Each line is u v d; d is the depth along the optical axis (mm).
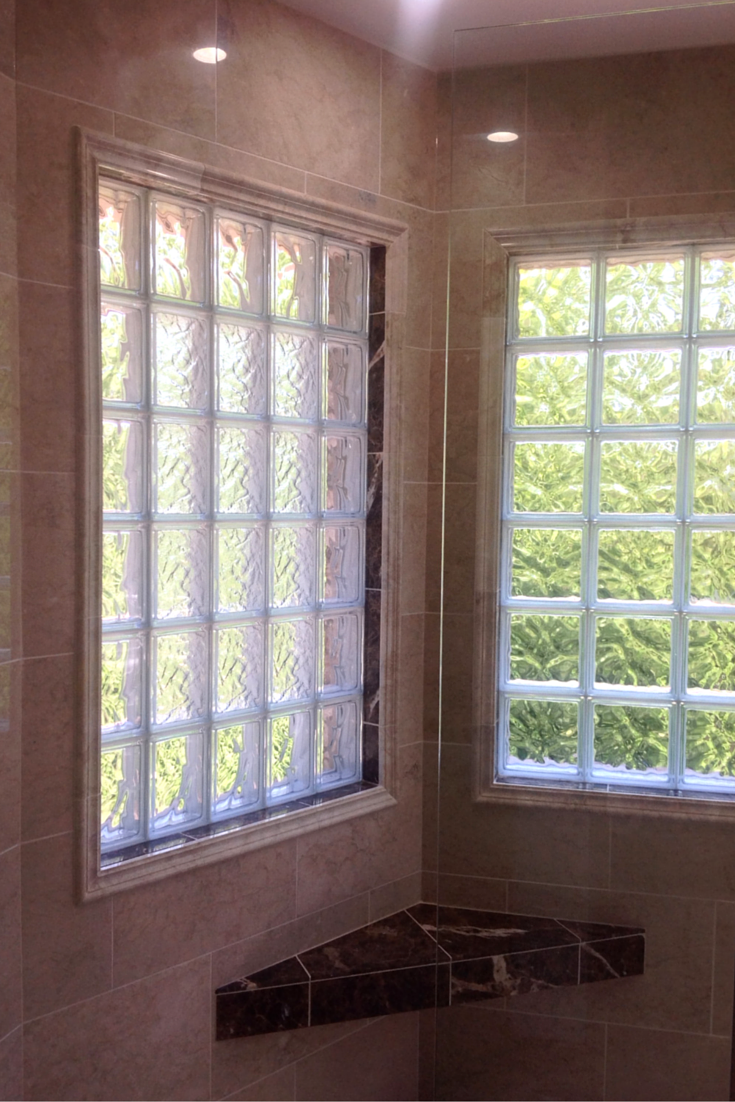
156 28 1664
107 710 1732
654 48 1396
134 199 1709
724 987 1427
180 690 1846
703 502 1420
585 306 1463
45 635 1577
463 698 1560
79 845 1630
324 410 2078
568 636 1497
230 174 1775
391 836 2203
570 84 1446
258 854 1926
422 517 2232
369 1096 2168
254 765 1991
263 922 1946
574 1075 1524
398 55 2104
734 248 1381
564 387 1481
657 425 1438
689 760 1439
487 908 1564
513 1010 1559
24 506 1538
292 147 1898
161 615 1803
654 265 1423
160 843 1799
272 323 1954
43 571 1568
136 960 1731
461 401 1535
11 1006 1549
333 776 2170
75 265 1574
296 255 1995
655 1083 1473
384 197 2088
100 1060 1688
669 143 1401
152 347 1748
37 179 1521
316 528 2080
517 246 1490
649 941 1468
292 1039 2004
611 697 1477
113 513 1712
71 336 1579
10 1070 1548
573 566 1489
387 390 2133
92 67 1577
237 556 1928
